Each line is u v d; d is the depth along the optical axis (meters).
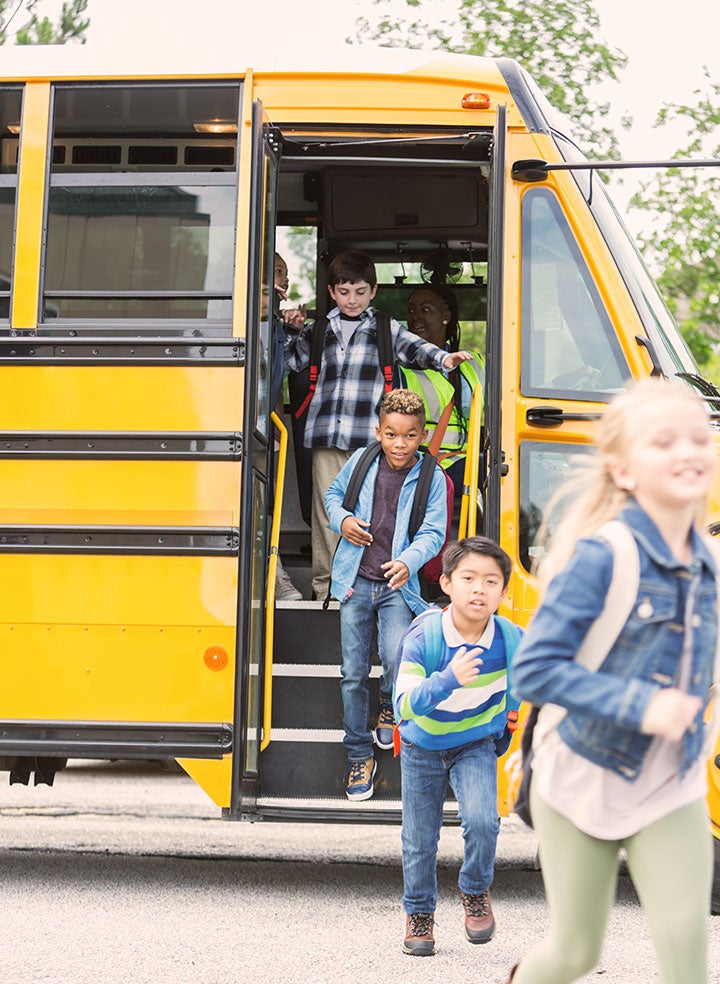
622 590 2.39
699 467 2.38
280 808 5.01
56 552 4.99
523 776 2.62
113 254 5.13
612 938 4.54
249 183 5.10
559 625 2.40
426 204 6.71
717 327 14.90
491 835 4.12
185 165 5.18
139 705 4.94
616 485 2.50
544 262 5.19
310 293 6.97
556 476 5.04
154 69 5.20
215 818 7.78
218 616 4.93
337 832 7.26
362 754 5.09
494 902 5.21
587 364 5.14
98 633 4.96
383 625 5.11
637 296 5.25
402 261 7.03
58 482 5.02
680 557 2.44
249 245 5.04
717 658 2.47
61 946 4.32
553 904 2.53
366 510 5.15
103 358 5.04
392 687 5.11
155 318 5.09
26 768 5.67
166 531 4.96
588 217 5.23
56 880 5.53
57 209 5.16
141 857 6.16
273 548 5.39
